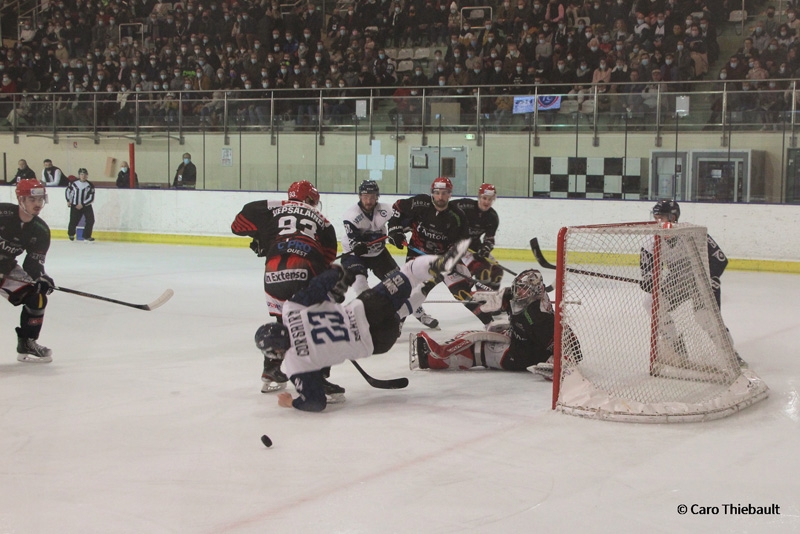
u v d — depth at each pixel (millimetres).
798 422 5250
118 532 3611
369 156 18578
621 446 4750
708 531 3592
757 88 17828
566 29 21344
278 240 6199
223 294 11258
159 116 20141
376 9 24297
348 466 4430
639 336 7641
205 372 6727
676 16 21031
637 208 15602
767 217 14469
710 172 16016
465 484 4160
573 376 5566
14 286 6672
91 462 4516
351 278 5336
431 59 23625
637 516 3754
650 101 16391
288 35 23953
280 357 5379
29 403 5746
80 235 19641
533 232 16172
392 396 5934
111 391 6086
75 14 27031
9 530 3637
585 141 16922
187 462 4508
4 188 20250
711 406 5348
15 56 25594
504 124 17531
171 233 18984
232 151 19578
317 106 18906
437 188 8227
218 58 23828
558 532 3588
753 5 21531
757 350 7602
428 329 9047
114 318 9352
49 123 21484
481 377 6539
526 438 4906
